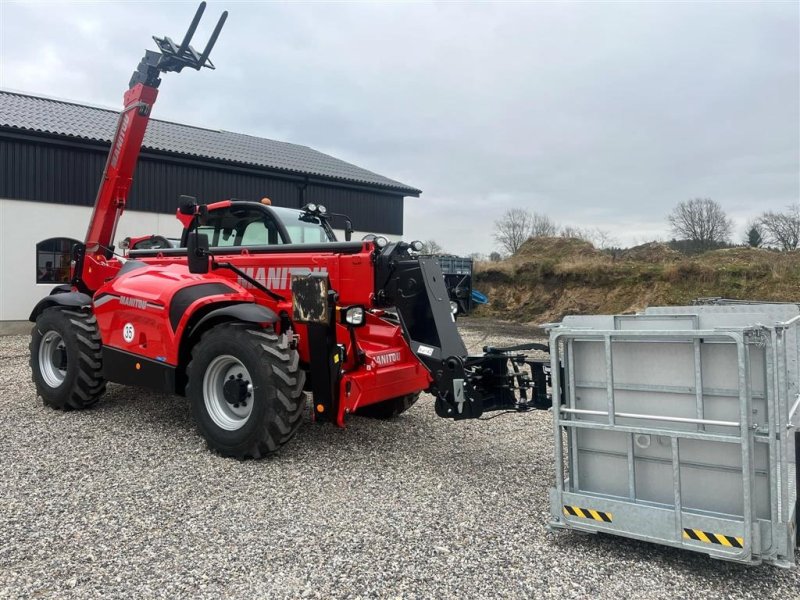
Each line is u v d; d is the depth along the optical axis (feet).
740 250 61.00
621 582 8.45
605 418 9.44
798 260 54.34
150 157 48.42
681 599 8.02
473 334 45.21
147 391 20.95
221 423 13.93
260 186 56.13
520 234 142.20
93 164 45.16
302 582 8.36
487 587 8.29
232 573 8.58
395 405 17.29
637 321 10.06
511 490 12.09
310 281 13.12
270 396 13.04
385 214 66.85
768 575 8.64
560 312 58.08
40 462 13.30
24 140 41.88
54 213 43.47
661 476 9.08
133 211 47.70
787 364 9.48
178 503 11.09
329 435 16.01
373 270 14.15
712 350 8.61
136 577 8.43
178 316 14.76
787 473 8.22
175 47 19.53
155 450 14.26
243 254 16.46
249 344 13.24
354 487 12.11
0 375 24.44
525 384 13.03
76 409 18.12
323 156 73.92
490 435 16.34
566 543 9.66
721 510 8.65
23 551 9.16
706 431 8.60
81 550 9.21
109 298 16.85
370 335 15.12
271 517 10.53
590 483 9.77
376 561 8.99
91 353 17.52
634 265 58.75
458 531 10.09
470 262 36.37
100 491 11.62
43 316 18.44
